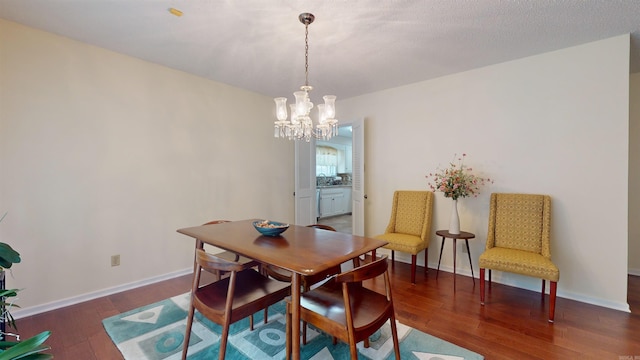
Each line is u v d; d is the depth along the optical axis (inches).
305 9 78.0
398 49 102.7
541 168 108.2
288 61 113.7
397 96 146.2
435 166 134.3
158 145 119.4
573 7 77.0
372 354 71.4
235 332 81.1
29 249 91.0
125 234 111.0
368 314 60.1
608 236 96.8
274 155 167.3
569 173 103.0
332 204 305.3
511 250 103.0
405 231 135.3
